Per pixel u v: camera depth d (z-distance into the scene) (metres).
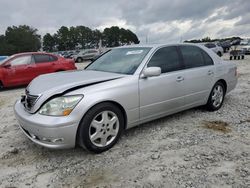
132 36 90.00
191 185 2.86
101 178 3.06
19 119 3.66
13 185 3.00
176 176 3.04
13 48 90.06
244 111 5.41
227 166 3.22
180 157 3.48
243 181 2.90
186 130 4.41
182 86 4.58
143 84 3.99
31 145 4.03
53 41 107.81
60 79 3.88
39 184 3.01
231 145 3.79
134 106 3.91
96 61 5.01
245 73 11.60
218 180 2.93
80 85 3.54
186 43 4.99
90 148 3.52
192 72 4.77
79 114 3.33
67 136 3.29
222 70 5.44
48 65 10.49
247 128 4.46
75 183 2.99
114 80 3.78
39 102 3.41
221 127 4.52
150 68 3.94
